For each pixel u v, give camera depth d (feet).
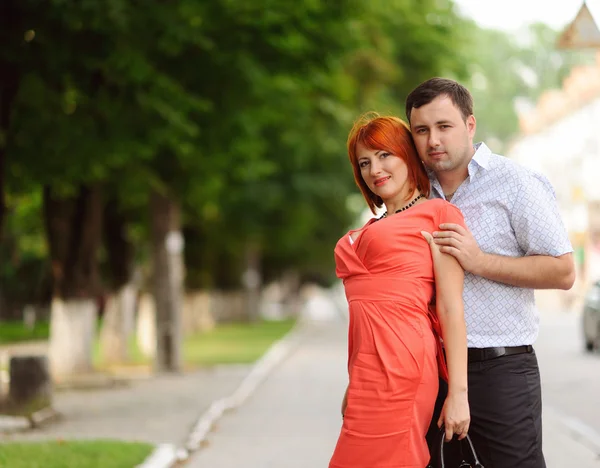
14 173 64.75
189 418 55.88
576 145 271.08
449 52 109.81
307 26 61.46
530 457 19.17
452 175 19.54
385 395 17.81
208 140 67.31
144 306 118.73
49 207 83.51
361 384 17.99
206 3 55.57
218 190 96.32
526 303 19.33
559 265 18.71
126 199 90.94
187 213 116.16
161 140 59.11
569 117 277.03
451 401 18.04
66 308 83.97
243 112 66.80
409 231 18.15
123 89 57.72
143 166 76.23
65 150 60.08
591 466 39.01
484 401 19.17
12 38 55.11
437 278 18.21
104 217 101.45
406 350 17.83
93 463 37.99
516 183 19.04
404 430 17.78
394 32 104.99
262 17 57.93
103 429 51.75
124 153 60.13
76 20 51.78
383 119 19.16
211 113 64.49
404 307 17.95
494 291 19.16
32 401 55.36
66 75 57.16
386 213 19.48
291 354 114.21
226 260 213.05
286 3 59.06
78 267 83.71
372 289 18.13
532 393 19.27
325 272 261.85
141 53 54.80
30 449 41.45
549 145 295.89
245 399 65.77
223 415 57.11
